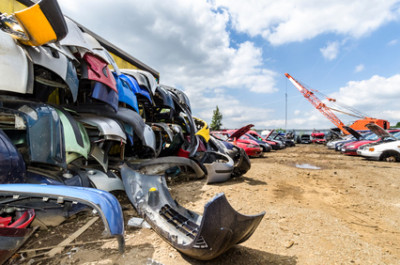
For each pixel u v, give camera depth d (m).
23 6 4.88
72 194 2.03
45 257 2.17
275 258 2.32
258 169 8.12
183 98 7.17
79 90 4.25
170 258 2.24
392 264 2.25
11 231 1.93
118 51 8.12
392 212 3.90
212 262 2.20
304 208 3.95
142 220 3.10
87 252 2.29
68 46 3.39
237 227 2.00
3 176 2.33
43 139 2.87
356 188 5.58
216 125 44.31
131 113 4.52
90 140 3.84
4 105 2.87
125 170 3.91
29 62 2.73
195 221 2.77
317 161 11.11
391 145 10.87
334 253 2.44
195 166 5.80
